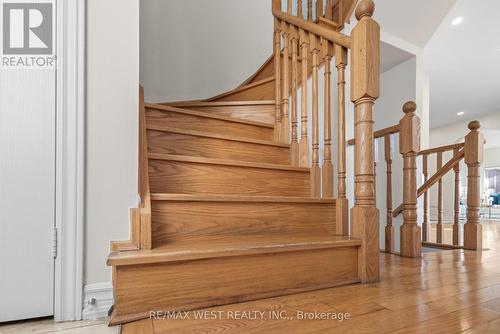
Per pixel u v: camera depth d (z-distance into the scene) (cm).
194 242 105
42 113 86
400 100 313
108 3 97
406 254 177
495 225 620
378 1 241
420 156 300
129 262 79
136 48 99
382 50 290
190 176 131
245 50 295
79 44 91
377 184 314
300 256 106
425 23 275
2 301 80
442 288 110
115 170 94
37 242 84
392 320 81
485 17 354
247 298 94
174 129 150
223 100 241
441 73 514
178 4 276
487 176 1138
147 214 93
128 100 97
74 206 88
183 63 274
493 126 732
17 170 83
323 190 153
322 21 222
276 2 212
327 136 153
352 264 117
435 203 831
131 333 72
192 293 88
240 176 143
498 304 93
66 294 85
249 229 122
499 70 501
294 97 185
